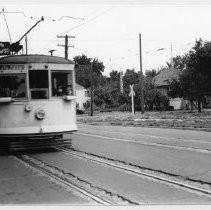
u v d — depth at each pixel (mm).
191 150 13461
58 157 13336
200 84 46250
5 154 14750
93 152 14156
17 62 14141
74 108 15023
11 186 9000
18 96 14172
